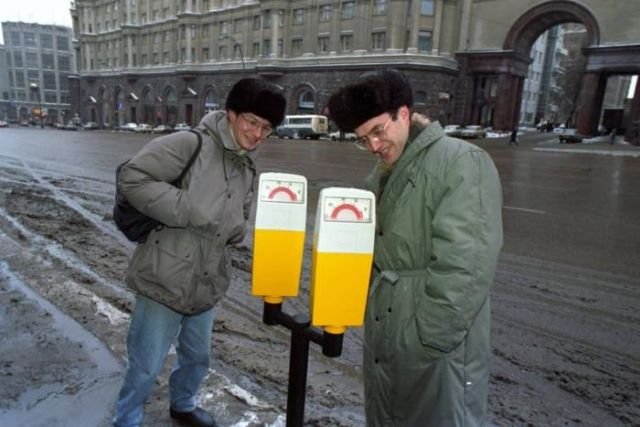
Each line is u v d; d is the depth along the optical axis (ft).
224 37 159.12
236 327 11.19
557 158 71.31
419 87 129.70
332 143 102.32
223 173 6.02
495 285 14.46
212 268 6.24
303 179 5.02
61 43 322.14
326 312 4.38
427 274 4.46
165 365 9.05
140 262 6.10
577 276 15.43
